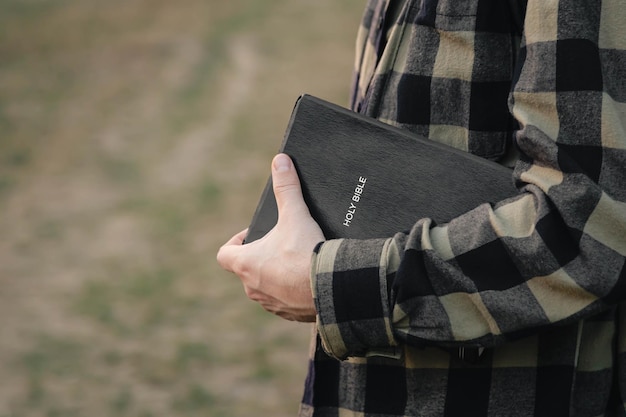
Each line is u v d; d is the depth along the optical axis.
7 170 7.90
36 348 4.61
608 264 1.10
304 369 4.26
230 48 11.98
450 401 1.27
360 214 1.29
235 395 4.04
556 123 1.14
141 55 11.69
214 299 5.12
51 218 6.70
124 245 6.09
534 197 1.14
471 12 1.27
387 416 1.31
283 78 10.73
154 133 8.89
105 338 4.69
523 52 1.20
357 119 1.31
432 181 1.26
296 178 1.32
